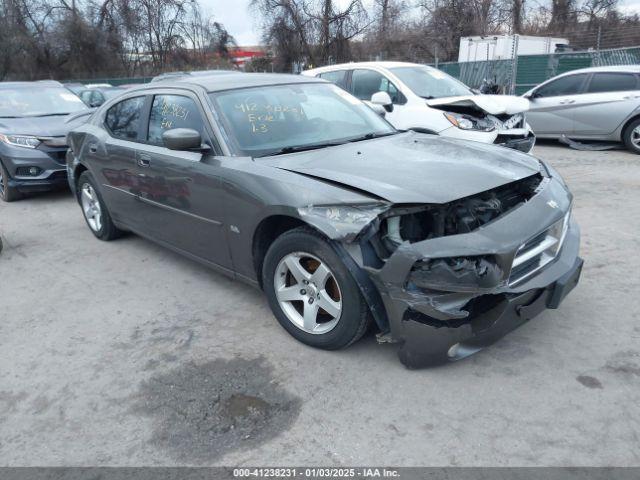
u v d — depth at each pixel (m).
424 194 2.88
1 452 2.70
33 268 5.20
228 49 40.25
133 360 3.45
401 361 3.09
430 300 2.76
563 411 2.75
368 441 2.62
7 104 8.48
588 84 9.98
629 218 5.77
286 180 3.25
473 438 2.60
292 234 3.23
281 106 4.18
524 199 3.35
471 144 3.97
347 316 3.07
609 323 3.57
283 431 2.73
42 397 3.12
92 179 5.52
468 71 18.55
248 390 3.07
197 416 2.88
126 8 36.22
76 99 9.17
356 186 2.98
